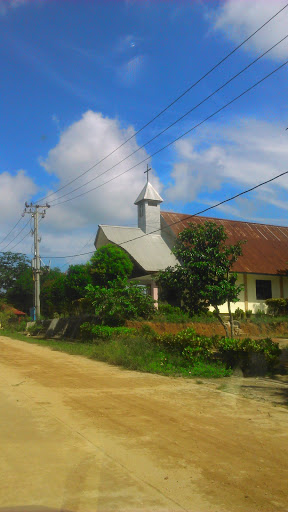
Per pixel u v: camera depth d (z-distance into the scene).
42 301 40.72
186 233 15.91
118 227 32.56
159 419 7.36
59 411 7.88
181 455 5.56
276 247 34.22
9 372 12.70
